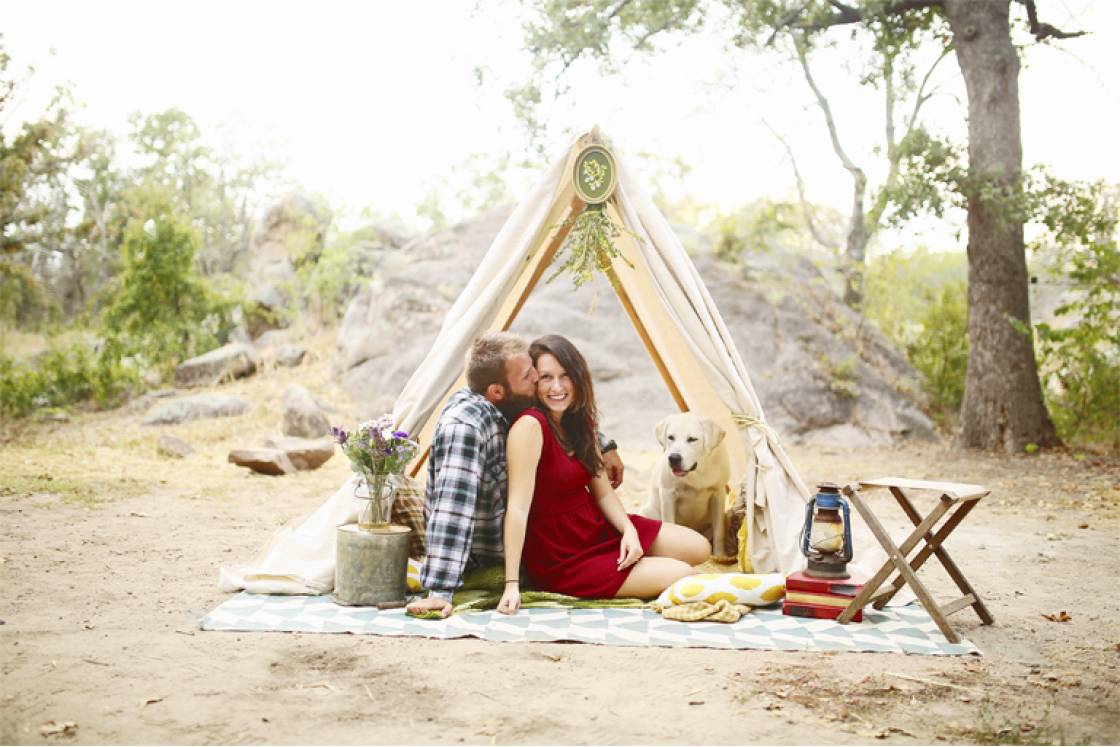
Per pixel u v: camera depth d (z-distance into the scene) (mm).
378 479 4844
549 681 3650
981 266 13289
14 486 8805
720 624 4582
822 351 16016
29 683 3490
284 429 13320
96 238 44531
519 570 4984
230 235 49281
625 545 5055
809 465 12094
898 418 15023
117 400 16094
